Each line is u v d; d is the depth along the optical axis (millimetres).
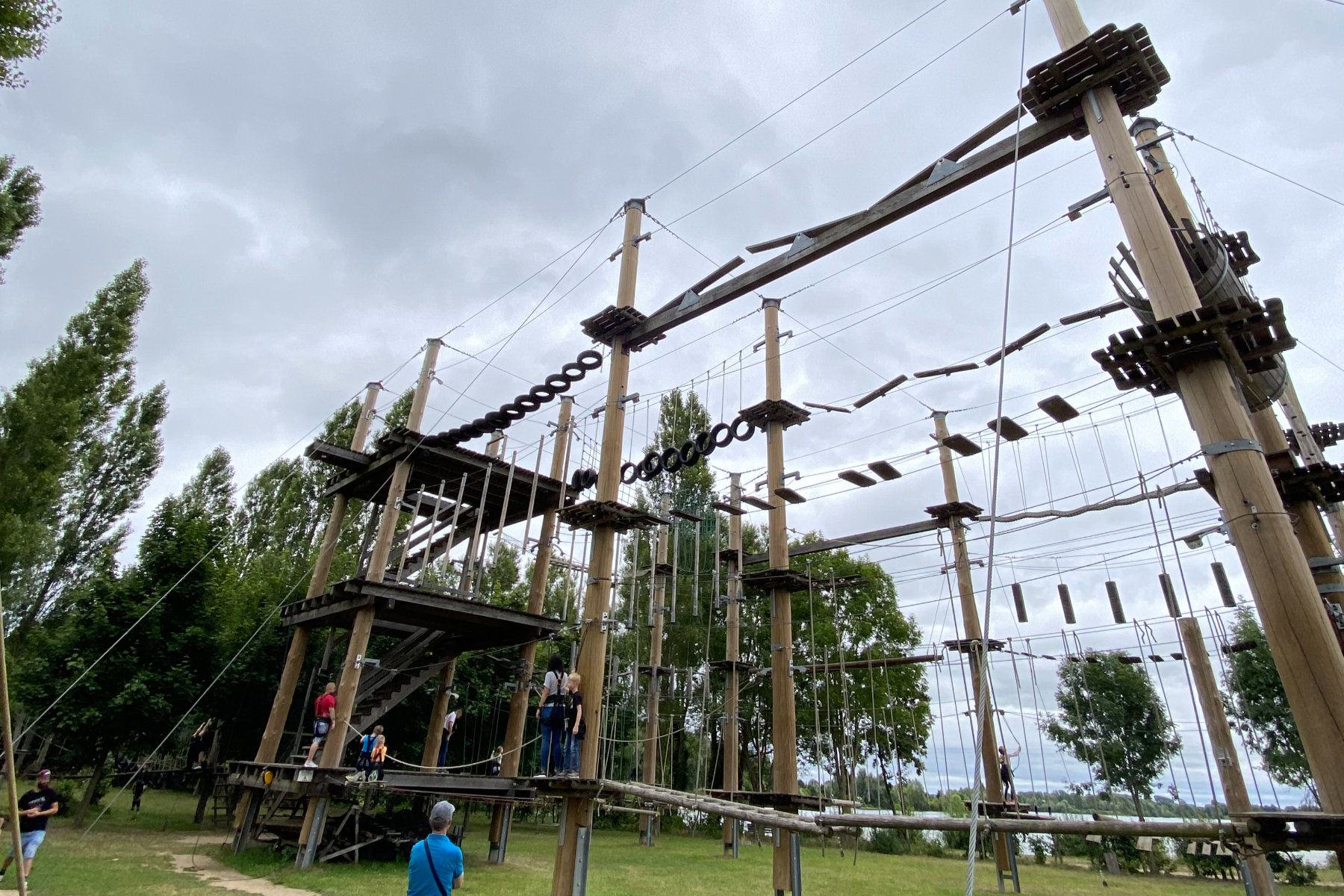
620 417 12484
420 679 18469
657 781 27156
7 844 13961
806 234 10234
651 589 22922
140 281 32062
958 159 8750
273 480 38656
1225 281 7254
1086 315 9305
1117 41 7141
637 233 13555
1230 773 9695
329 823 15688
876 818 8453
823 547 18812
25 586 30359
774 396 16000
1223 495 6012
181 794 29781
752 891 13438
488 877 13883
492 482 18312
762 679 29625
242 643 22547
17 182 16250
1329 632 5422
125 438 35250
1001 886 14703
